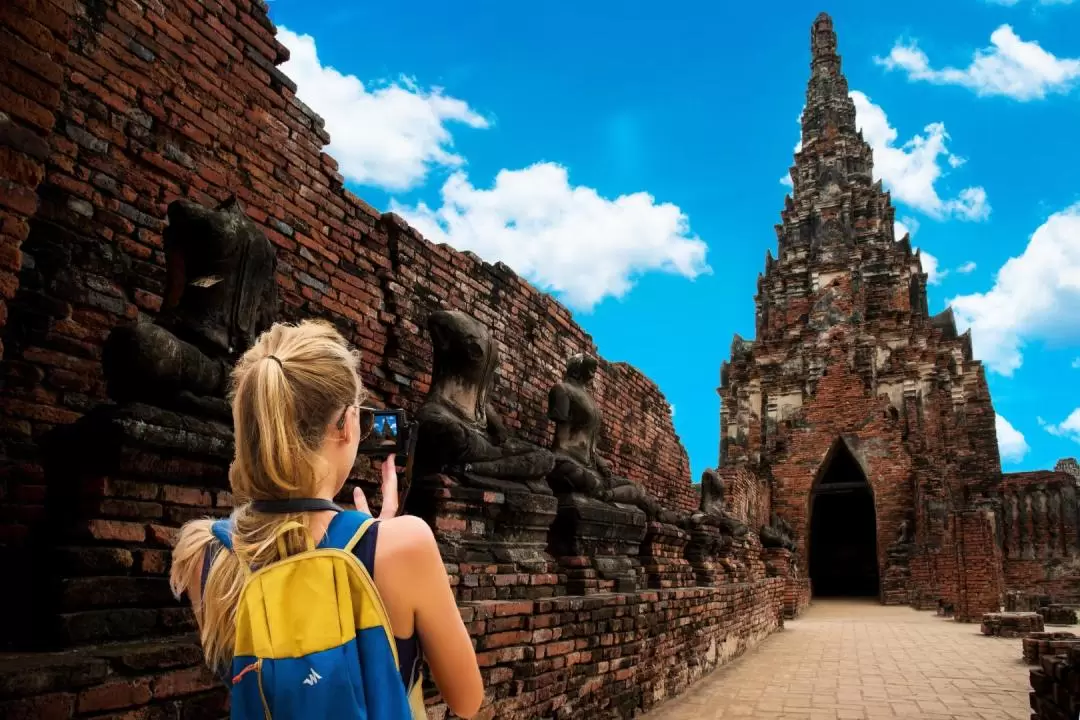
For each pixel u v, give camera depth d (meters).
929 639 17.25
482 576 6.37
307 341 1.94
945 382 39.38
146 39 6.17
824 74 48.06
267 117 7.16
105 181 5.78
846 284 40.41
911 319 40.38
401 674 1.82
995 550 23.45
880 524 35.59
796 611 24.42
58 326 5.38
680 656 9.93
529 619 6.39
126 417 3.91
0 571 3.91
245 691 1.69
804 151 46.19
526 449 7.34
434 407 6.82
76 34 5.71
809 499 37.69
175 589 1.92
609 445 13.96
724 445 42.50
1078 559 35.59
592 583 7.98
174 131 6.30
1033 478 37.41
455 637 1.88
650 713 8.52
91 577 3.70
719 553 14.98
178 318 4.72
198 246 4.89
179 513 4.17
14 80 3.87
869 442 36.88
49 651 3.51
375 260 8.23
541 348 11.48
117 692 3.36
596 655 7.46
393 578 1.81
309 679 1.65
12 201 3.76
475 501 6.55
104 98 5.83
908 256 45.00
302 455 1.83
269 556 1.78
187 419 4.23
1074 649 5.52
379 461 6.52
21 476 4.97
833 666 12.50
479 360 7.29
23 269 5.25
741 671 11.80
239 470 1.87
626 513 8.90
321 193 7.65
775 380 40.44
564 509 8.13
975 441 39.97
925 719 8.46
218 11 6.79
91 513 3.86
